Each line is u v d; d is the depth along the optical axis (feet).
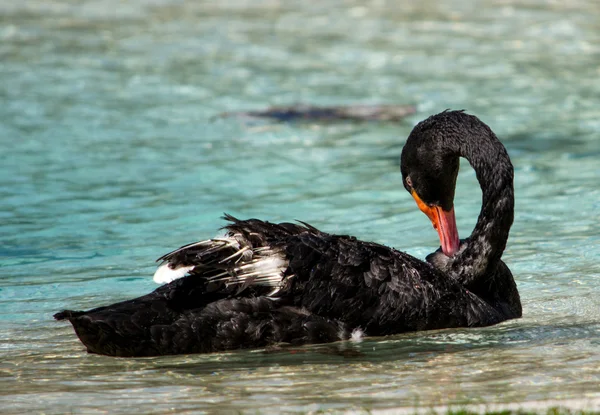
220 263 26.99
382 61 83.20
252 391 23.79
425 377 24.73
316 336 27.84
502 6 110.73
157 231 41.32
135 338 26.32
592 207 44.68
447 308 29.27
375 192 47.73
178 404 22.91
